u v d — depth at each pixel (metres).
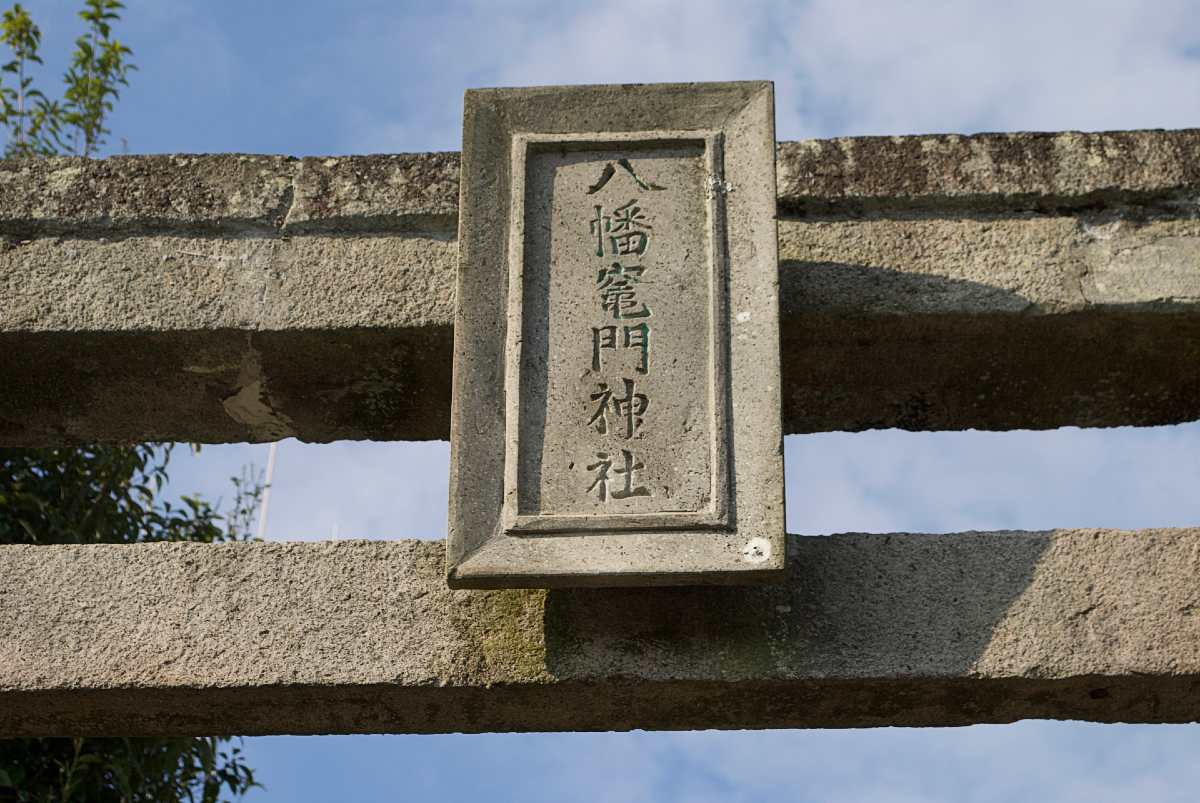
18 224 3.18
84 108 5.57
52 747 4.39
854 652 2.76
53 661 2.80
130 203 3.18
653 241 2.86
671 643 2.77
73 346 3.08
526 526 2.61
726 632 2.78
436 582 2.86
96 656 2.80
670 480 2.65
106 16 5.66
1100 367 3.08
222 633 2.82
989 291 2.99
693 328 2.78
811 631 2.78
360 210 3.14
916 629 2.78
